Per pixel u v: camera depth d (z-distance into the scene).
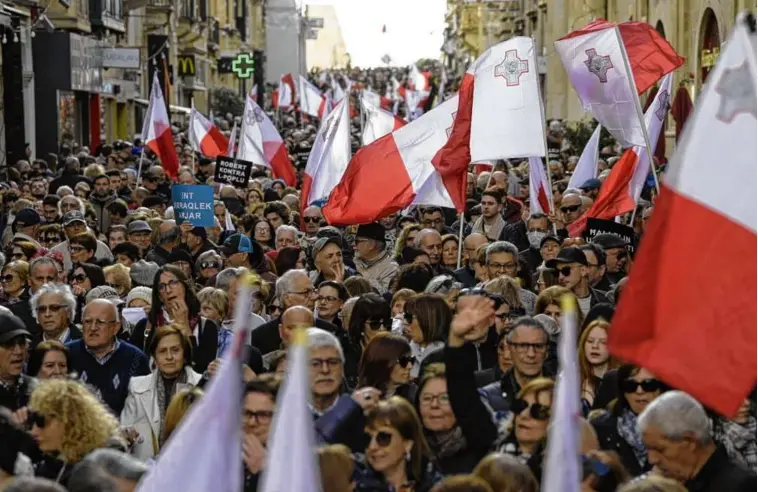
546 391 8.73
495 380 10.96
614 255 17.11
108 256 20.19
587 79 18.30
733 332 7.11
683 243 7.22
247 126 29.31
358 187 18.16
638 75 19.25
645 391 9.36
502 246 15.37
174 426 9.73
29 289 16.48
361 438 8.71
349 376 12.48
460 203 17.77
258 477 8.45
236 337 6.52
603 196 19.70
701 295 7.16
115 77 61.06
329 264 16.28
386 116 25.92
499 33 96.56
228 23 111.38
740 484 8.20
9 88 44.19
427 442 9.07
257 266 18.12
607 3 57.44
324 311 14.08
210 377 11.11
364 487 8.40
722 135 7.28
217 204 24.31
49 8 49.25
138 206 27.89
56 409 8.89
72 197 23.70
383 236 18.05
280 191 29.55
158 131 31.47
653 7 46.75
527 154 17.75
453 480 7.21
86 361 12.34
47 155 46.50
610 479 7.89
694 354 7.12
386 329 12.40
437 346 11.62
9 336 11.10
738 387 7.08
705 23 39.62
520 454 8.85
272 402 8.78
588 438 8.30
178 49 79.25
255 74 112.12
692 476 8.30
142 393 11.50
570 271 14.60
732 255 7.17
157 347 11.45
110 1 55.66
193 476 6.42
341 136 22.59
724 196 7.22
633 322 7.24
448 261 18.42
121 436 10.09
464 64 112.75
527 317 10.34
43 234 20.17
